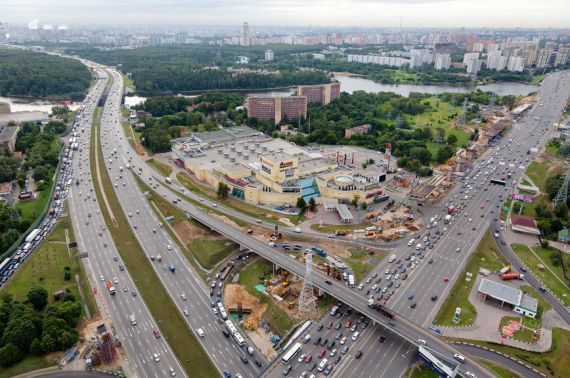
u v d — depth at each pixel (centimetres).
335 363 18588
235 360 18975
